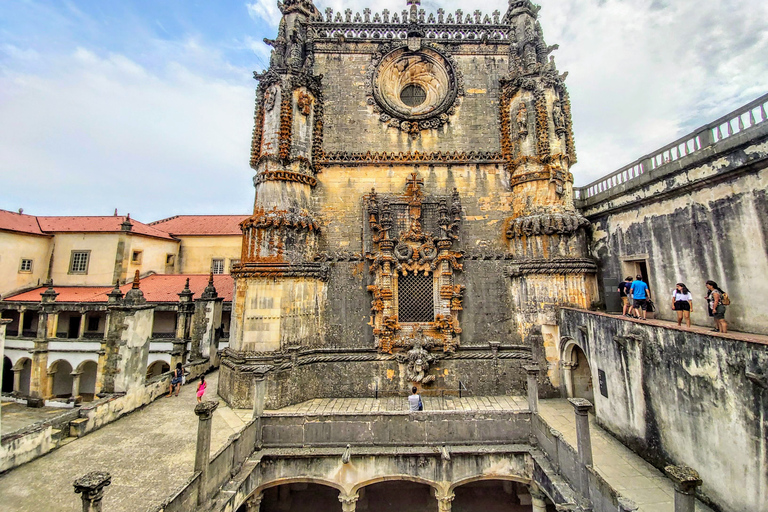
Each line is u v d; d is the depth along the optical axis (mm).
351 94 26844
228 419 19594
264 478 16297
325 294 24688
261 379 17438
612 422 17391
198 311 31312
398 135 26609
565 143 25641
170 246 46094
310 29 27594
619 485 13344
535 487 15992
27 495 12961
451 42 27375
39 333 34375
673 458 13641
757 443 10422
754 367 10500
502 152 26234
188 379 27375
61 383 36219
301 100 25016
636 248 20703
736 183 14781
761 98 13445
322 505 20578
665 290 18547
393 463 16531
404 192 25859
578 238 24141
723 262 15344
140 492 13156
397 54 27203
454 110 26828
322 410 21172
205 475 12555
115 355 20984
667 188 17922
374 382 23531
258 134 25391
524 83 25328
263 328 22156
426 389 23500
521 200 25172
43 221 42875
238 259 46812
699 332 12562
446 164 26109
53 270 40500
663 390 14188
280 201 23656
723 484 11523
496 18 28109
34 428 15750
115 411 19766
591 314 19391
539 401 22344
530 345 23531
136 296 21969
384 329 23844
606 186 23500
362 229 25453
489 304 24781
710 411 12039
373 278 24828
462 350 24094
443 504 16219
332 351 23844
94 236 40844
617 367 17047
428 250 24750
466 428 16953
